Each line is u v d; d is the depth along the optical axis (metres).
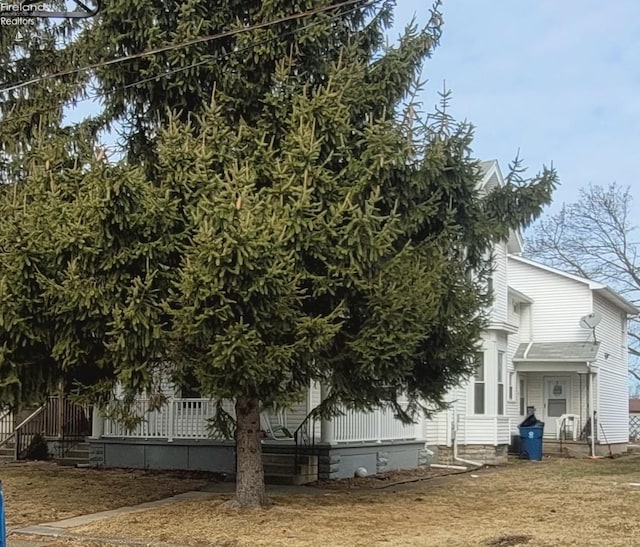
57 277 10.45
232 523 10.77
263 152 11.30
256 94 12.17
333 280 10.72
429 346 12.28
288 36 12.05
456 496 13.97
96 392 11.00
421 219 11.76
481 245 12.65
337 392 11.56
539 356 27.62
